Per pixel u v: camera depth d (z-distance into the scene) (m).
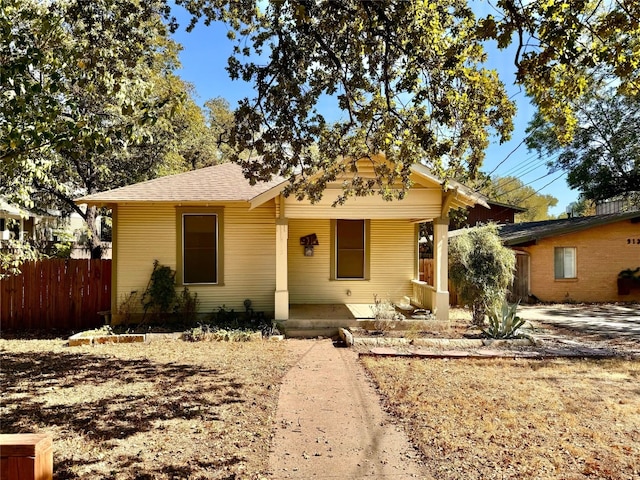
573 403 5.36
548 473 3.66
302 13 4.25
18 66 3.84
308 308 11.75
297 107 5.76
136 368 7.06
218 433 4.52
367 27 5.12
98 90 4.73
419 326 10.07
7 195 7.12
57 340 9.50
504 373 6.72
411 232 12.69
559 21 3.56
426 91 5.20
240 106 5.64
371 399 5.59
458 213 10.88
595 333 10.49
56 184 8.44
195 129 22.06
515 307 9.38
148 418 4.90
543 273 17.09
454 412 5.06
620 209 26.42
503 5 3.68
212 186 11.50
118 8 4.90
